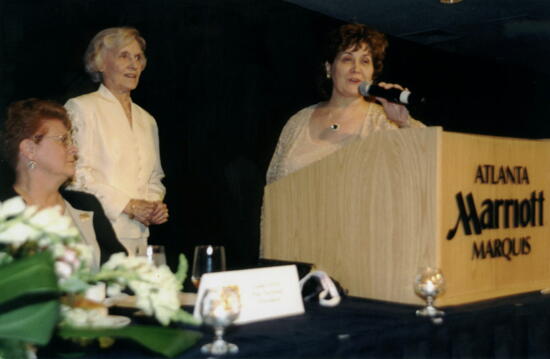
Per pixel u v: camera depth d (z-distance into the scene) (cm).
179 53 417
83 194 228
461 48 623
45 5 351
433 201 177
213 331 143
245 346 131
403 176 183
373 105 271
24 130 198
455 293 183
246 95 454
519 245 204
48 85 351
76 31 363
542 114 728
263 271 162
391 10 501
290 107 480
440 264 177
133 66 304
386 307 176
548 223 215
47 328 89
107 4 377
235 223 448
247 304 157
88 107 289
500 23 540
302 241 208
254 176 459
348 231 196
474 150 188
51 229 98
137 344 125
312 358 136
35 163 199
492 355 174
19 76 341
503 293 196
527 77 709
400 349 153
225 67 442
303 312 167
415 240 180
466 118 652
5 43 337
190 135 425
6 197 197
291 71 480
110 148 289
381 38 269
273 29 469
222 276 154
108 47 302
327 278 183
